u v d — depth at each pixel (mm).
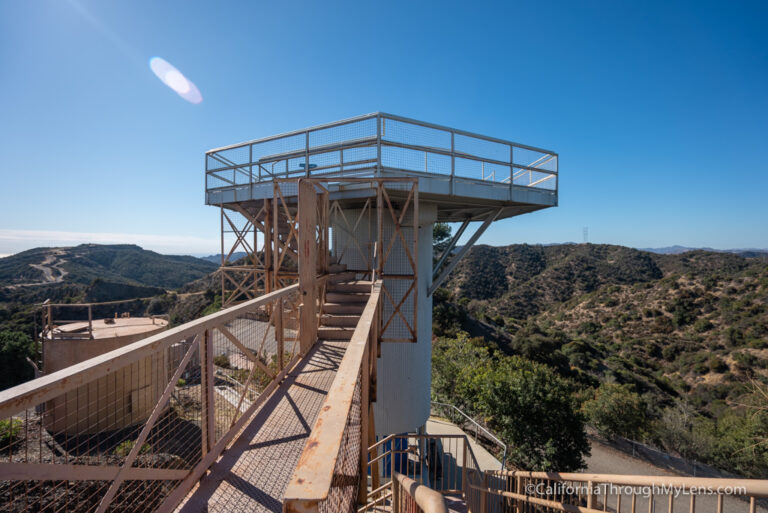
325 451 956
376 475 6641
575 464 12430
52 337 10664
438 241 29281
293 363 4410
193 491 2404
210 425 2650
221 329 2795
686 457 17734
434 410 17016
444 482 9734
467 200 9320
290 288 4344
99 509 1826
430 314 10352
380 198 6836
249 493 2398
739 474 15773
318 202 8242
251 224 11602
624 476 2881
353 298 6434
